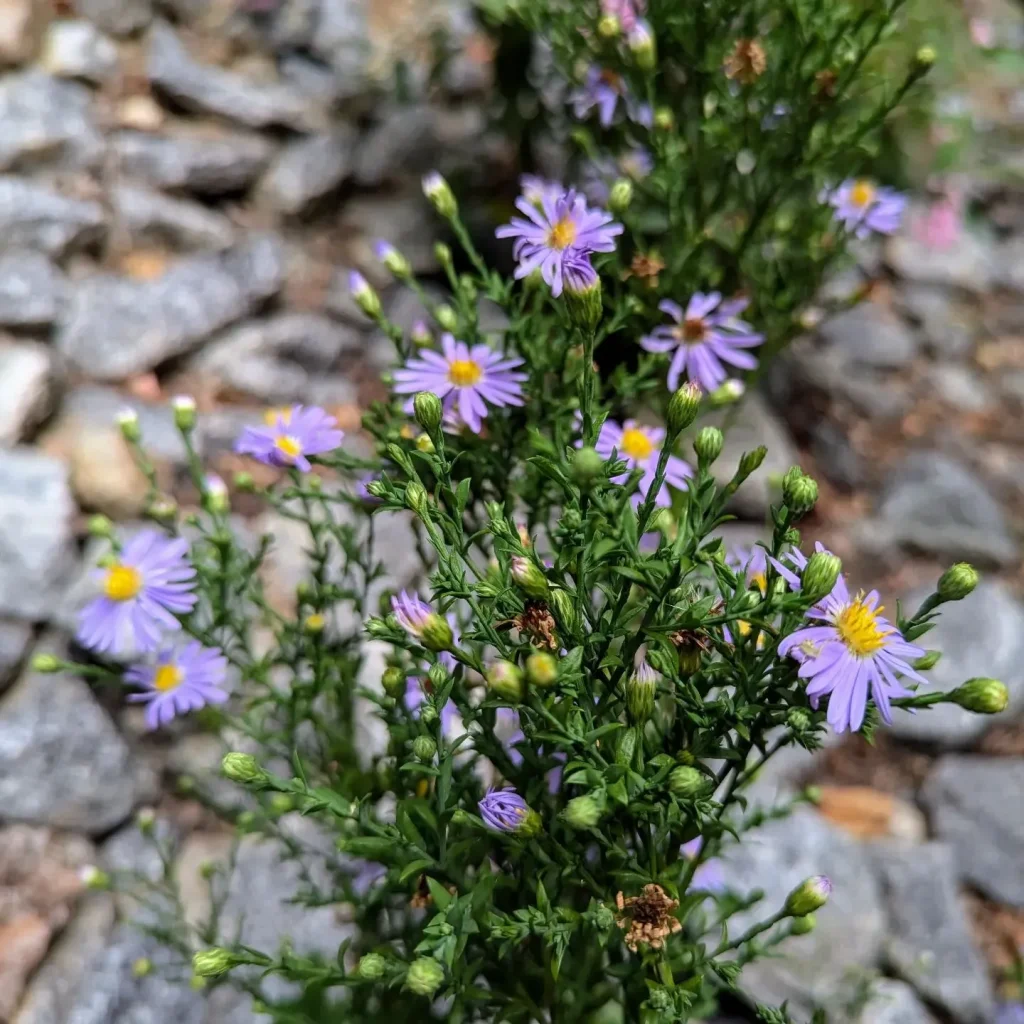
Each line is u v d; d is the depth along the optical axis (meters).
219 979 0.28
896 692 0.18
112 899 0.37
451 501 0.20
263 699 0.27
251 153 0.60
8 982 0.34
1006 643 0.49
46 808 0.38
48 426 0.47
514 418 0.25
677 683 0.18
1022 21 0.80
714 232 0.33
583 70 0.39
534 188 0.30
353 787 0.26
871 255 0.69
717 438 0.19
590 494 0.17
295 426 0.25
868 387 0.62
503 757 0.20
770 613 0.17
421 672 0.20
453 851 0.19
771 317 0.34
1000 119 0.75
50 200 0.52
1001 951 0.41
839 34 0.28
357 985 0.23
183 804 0.41
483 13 0.53
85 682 0.40
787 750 0.45
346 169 0.62
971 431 0.61
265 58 0.65
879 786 0.46
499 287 0.25
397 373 0.24
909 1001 0.38
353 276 0.26
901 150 0.57
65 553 0.42
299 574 0.44
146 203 0.55
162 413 0.49
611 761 0.19
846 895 0.40
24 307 0.48
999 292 0.71
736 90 0.33
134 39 0.62
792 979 0.37
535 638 0.18
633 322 0.29
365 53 0.65
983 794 0.44
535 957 0.22
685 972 0.21
